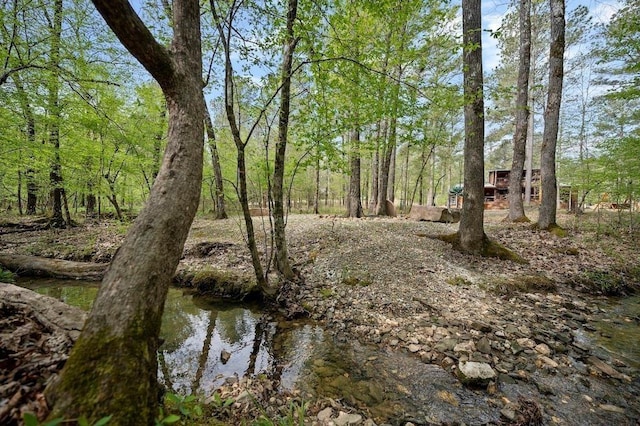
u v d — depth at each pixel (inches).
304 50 184.2
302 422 87.7
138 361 58.8
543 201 356.5
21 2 227.8
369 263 250.4
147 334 64.6
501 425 98.0
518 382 121.0
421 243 293.4
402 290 209.8
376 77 185.5
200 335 168.9
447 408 106.3
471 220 275.1
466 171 277.1
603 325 175.6
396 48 193.9
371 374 128.0
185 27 100.0
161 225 78.2
